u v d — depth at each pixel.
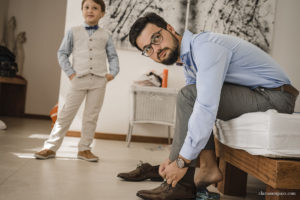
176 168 1.11
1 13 4.90
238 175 1.46
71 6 3.44
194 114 1.07
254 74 1.24
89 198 1.21
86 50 2.19
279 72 1.25
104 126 3.46
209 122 1.06
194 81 1.42
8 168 1.60
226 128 1.33
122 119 3.48
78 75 2.16
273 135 1.01
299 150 1.02
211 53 1.09
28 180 1.40
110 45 2.31
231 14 3.53
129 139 3.02
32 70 5.28
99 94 2.21
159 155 2.57
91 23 2.22
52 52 5.32
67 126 2.14
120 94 3.48
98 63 2.21
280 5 3.64
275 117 1.01
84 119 2.17
